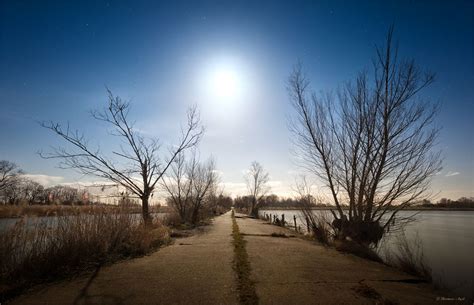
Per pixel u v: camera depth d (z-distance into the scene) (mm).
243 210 69125
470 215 52906
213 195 36094
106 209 8828
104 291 4895
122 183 14016
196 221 23531
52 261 6129
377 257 9148
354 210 12094
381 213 11953
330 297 4773
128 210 9695
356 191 12383
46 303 4328
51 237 6594
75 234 6969
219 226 19844
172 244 10414
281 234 14453
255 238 12711
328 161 13297
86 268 6461
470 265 10852
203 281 5504
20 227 6141
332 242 11719
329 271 6664
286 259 7859
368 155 12062
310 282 5629
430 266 10680
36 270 5805
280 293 4887
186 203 24203
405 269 7727
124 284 5293
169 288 5066
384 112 11961
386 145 11773
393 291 5426
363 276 6375
